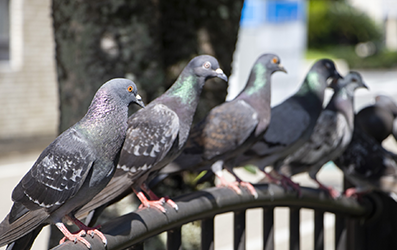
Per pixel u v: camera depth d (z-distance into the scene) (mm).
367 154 3510
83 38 3125
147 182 2688
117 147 1971
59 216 2010
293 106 3428
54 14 3234
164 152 2482
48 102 10984
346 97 3652
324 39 38406
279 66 3102
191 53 3475
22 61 10508
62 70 3260
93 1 3082
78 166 1910
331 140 3566
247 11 10094
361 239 3211
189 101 2584
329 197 2846
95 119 1939
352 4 42344
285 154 3432
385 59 35875
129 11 3146
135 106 3215
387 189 3260
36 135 10867
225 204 2346
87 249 1853
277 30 10586
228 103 3076
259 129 3059
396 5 43250
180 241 2219
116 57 3141
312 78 3506
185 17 3447
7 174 8602
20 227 1908
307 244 5793
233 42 3596
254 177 8375
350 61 35625
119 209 3283
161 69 3320
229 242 5652
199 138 2961
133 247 2064
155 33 3268
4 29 10367
